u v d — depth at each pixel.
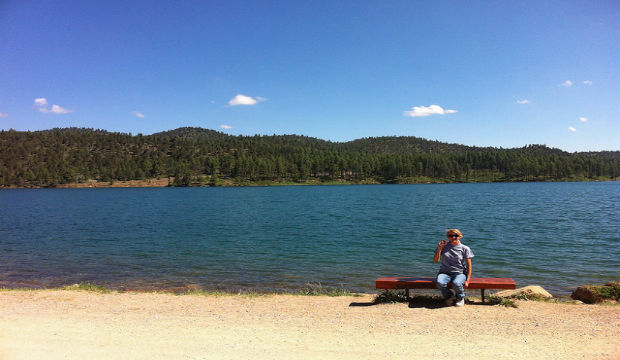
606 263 18.22
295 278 15.98
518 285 14.31
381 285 10.17
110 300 11.11
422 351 6.38
